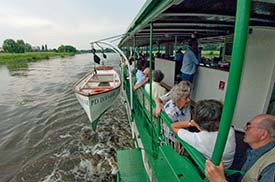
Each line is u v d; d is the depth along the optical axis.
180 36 7.51
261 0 1.66
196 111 1.70
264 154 1.29
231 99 0.95
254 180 1.26
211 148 1.57
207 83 4.43
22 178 6.21
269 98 3.44
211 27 4.60
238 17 0.85
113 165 6.45
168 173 2.07
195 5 2.39
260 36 3.38
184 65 4.84
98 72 12.58
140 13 2.70
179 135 1.82
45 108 12.98
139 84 4.83
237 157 2.60
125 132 8.71
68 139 8.52
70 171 6.33
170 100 2.67
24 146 8.17
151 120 3.26
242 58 0.87
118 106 12.09
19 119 11.14
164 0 1.82
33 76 27.28
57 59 77.94
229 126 1.00
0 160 7.23
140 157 4.43
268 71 3.38
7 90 18.38
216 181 1.09
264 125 1.33
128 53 15.19
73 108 12.81
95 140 8.16
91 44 6.10
